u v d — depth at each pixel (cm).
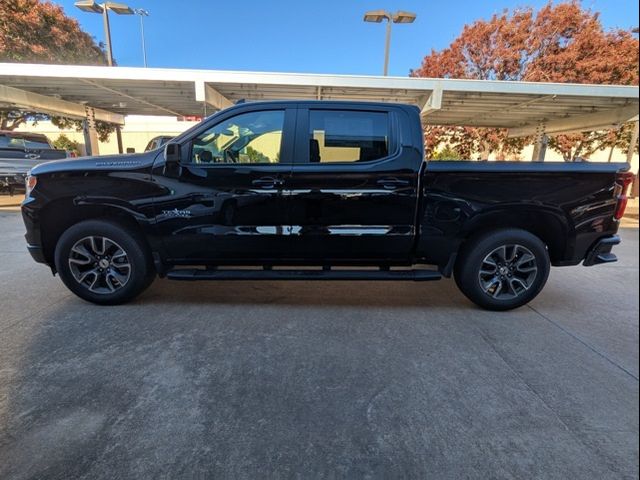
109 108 1408
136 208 341
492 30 1602
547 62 1487
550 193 342
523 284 365
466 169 337
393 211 344
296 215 343
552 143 1628
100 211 355
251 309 368
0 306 365
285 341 305
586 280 486
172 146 324
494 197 341
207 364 270
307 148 342
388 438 204
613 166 344
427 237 350
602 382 257
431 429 211
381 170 338
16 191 1085
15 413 217
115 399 230
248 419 216
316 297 404
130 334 312
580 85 920
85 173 339
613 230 355
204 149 344
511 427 213
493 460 190
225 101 1094
